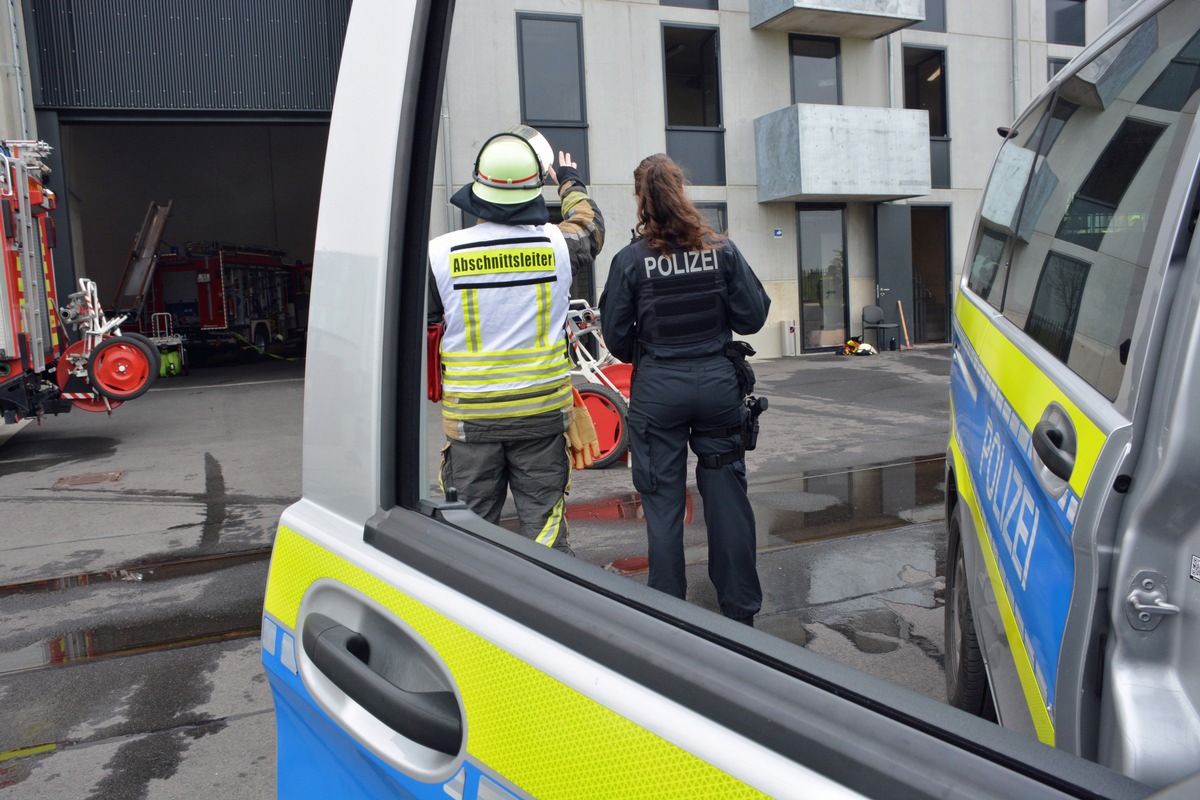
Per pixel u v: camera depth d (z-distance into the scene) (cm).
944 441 763
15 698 338
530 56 1357
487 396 277
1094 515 110
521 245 277
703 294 289
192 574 486
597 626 98
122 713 323
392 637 124
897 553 455
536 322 279
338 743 133
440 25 126
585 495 613
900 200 1622
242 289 2150
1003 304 229
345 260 138
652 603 100
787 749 79
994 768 72
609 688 92
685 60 1473
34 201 929
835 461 698
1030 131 252
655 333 292
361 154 136
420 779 112
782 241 1566
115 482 734
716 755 81
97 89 1356
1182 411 99
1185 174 112
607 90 1411
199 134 2394
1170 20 145
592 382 684
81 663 369
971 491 230
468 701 107
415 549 123
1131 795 70
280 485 699
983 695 232
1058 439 133
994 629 175
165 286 2019
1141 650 105
